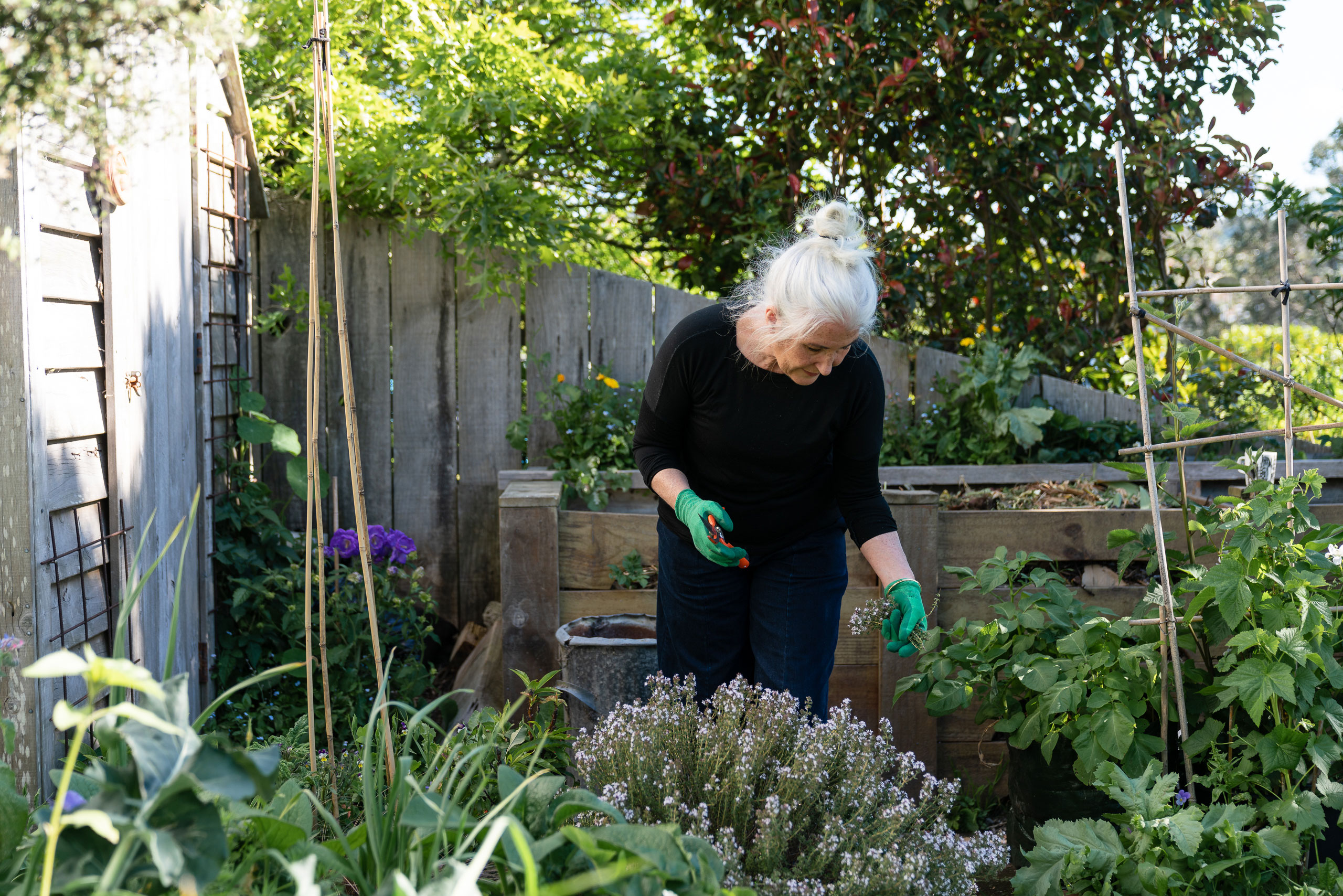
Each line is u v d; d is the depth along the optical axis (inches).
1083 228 165.9
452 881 37.6
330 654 115.7
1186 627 91.7
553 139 160.7
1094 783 79.7
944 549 113.0
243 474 132.6
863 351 80.4
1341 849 76.2
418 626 130.0
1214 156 155.3
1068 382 154.4
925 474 140.4
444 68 146.6
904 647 77.2
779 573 83.7
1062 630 96.1
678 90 162.9
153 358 99.2
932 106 160.6
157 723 36.4
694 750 69.2
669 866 44.6
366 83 158.2
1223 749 87.5
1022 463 146.6
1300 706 77.8
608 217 174.1
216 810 38.3
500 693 119.6
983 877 65.7
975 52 156.3
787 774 63.1
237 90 125.6
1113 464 94.3
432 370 152.2
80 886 37.8
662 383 80.4
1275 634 79.4
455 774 51.3
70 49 46.6
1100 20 149.6
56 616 78.7
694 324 78.7
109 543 88.3
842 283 68.1
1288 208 165.0
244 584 120.3
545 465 151.8
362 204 149.5
